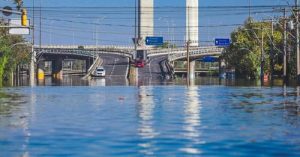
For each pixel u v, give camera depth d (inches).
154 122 1180.5
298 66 3973.9
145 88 3100.4
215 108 1576.0
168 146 843.4
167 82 4478.3
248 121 1202.0
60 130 1031.6
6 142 880.3
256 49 5698.8
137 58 7436.0
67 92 2603.3
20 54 5821.9
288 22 4360.2
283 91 2650.1
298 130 1032.8
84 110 1505.9
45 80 5270.7
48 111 1473.9
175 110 1502.2
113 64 7632.9
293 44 4881.9
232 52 6382.9
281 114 1376.7
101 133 989.2
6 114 1379.2
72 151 795.4
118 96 2225.6
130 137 937.5
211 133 994.1
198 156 758.5
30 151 796.0
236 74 6515.8
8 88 3142.2
